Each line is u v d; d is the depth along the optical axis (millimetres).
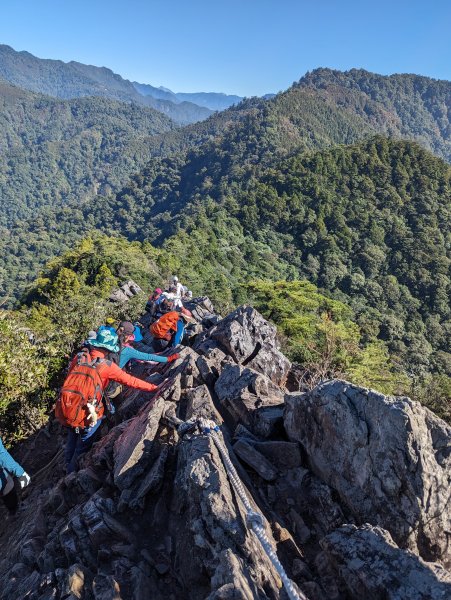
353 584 2980
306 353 19609
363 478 3715
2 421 6852
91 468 4492
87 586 3111
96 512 3688
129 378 4770
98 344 4746
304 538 3730
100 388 4598
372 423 3781
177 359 6125
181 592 3152
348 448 3869
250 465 4246
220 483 3494
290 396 4652
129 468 3984
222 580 2754
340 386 4160
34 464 6281
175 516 3654
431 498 3447
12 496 4180
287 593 2857
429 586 2715
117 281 62781
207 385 5691
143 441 4176
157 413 4578
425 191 145000
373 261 113188
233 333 6863
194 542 3248
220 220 118875
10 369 7012
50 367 7844
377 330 79312
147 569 3248
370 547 3080
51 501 4332
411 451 3518
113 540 3512
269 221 128375
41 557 3510
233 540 3133
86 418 4492
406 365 65188
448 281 105938
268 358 6941
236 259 101375
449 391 22703
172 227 157000
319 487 4047
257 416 4922
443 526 3477
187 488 3625
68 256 74500
